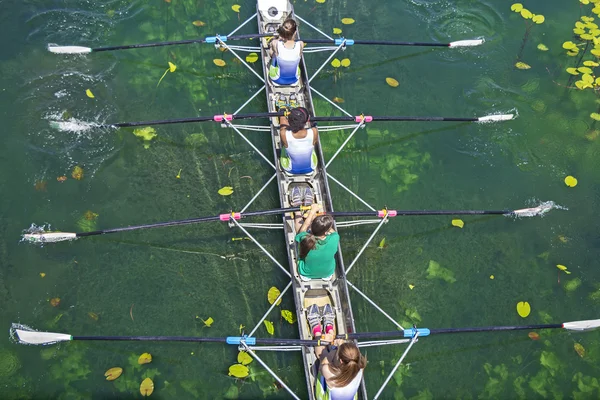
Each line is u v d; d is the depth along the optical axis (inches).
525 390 289.1
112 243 315.6
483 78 405.4
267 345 286.2
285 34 325.7
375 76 401.7
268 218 329.1
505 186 358.9
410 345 271.6
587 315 314.3
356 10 430.9
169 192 334.3
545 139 379.6
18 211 320.8
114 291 301.1
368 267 320.2
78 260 308.8
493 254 331.9
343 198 343.9
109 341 285.3
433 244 333.4
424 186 354.6
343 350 217.3
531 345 303.0
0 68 370.9
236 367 275.4
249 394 275.6
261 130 357.4
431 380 289.9
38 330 286.7
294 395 263.0
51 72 375.6
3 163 335.0
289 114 290.0
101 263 309.0
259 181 342.6
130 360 281.6
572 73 392.8
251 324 295.0
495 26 432.5
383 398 282.4
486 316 310.8
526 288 321.1
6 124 349.1
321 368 229.3
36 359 278.4
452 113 388.5
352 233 332.5
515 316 311.9
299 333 275.7
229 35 372.5
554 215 348.2
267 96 355.3
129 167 342.3
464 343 301.4
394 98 391.2
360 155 364.8
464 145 374.3
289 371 281.6
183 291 303.1
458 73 407.2
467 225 342.0
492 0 445.7
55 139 346.9
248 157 352.5
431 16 432.8
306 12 423.8
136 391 273.4
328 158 359.3
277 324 294.2
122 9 410.9
